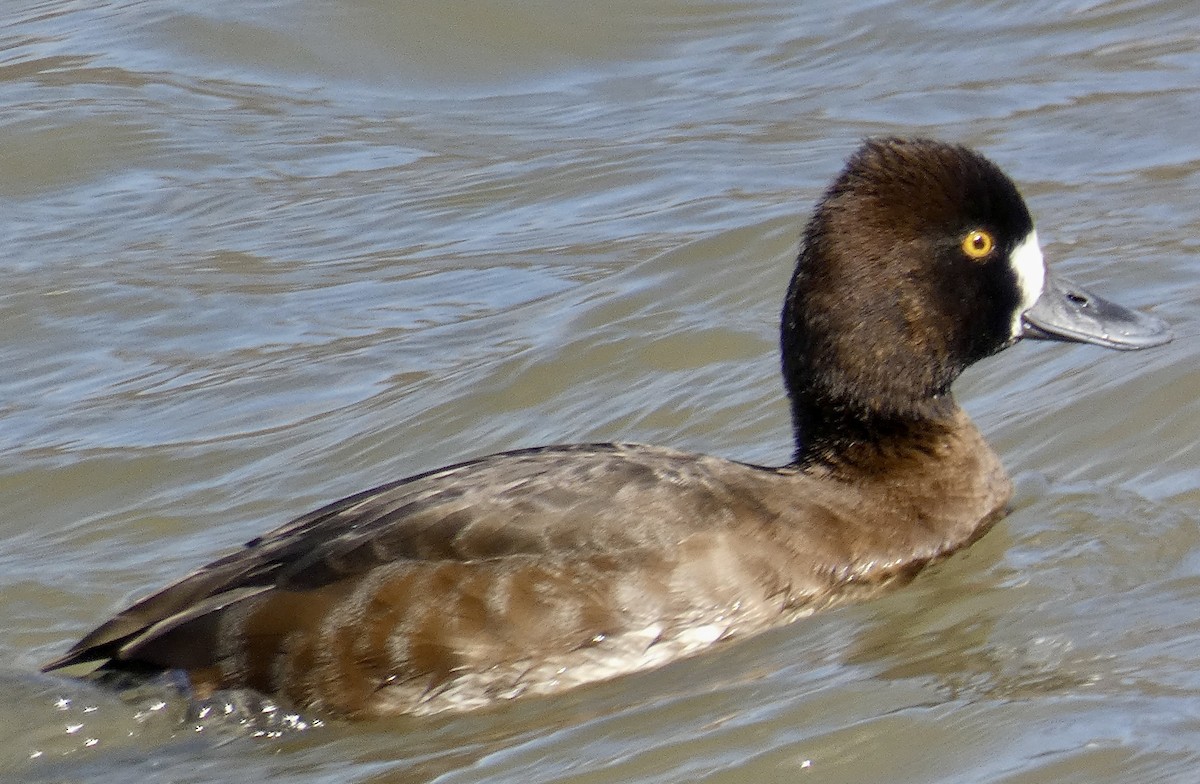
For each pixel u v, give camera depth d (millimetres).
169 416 12797
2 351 13922
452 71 18531
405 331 13789
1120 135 15891
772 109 17391
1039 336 10367
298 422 12594
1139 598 9227
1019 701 8359
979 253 10086
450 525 8836
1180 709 8078
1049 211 14531
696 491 9336
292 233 15578
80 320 14281
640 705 8672
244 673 8695
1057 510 10336
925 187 9969
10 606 10430
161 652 8797
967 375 12406
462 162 16688
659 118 17344
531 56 18750
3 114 17438
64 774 8523
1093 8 18891
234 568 8977
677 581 8961
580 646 8766
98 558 11023
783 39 18906
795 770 8055
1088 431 11195
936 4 19359
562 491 9094
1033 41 18344
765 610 9195
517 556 8789
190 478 11969
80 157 16938
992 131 16359
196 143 17125
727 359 12812
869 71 18109
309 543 8922
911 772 7953
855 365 9945
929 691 8547
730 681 8828
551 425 12336
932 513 9938
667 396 12469
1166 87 16781
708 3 19688
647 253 14539
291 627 8664
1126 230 13945
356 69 18531
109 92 17922
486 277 14570
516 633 8688
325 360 13430
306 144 17156
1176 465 10609
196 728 8719
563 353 13047
